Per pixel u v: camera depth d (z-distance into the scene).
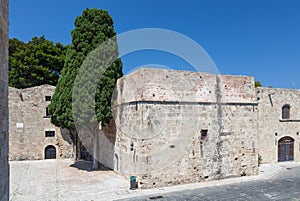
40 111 23.23
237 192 12.62
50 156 23.39
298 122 22.83
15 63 28.69
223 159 15.70
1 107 5.43
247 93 16.80
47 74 29.72
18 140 22.42
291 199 11.45
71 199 11.54
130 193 12.47
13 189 13.21
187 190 13.03
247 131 16.64
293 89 22.83
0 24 5.23
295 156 22.61
